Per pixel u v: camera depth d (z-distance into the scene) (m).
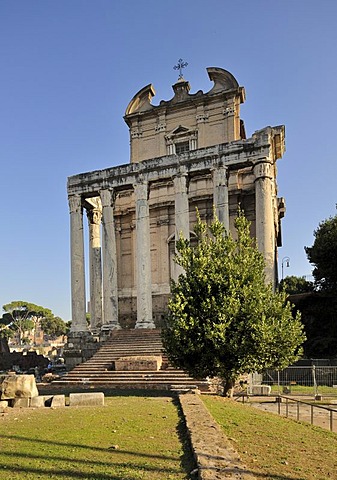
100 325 38.94
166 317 20.69
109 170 36.03
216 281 19.36
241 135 43.31
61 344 124.06
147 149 41.47
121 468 8.29
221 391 23.30
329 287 36.91
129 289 40.81
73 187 37.09
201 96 39.44
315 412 19.52
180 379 23.44
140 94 42.12
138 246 34.22
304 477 8.34
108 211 35.66
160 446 9.97
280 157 37.84
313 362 29.84
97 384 24.48
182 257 21.16
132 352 28.72
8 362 48.59
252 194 37.06
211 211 38.56
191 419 12.37
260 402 22.33
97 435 11.14
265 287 20.17
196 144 39.38
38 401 17.09
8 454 9.40
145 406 16.19
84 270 36.00
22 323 124.31
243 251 20.75
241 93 38.78
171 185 40.44
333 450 10.84
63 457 9.09
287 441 11.39
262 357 18.30
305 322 36.25
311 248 40.38
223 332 18.19
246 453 9.79
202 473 7.50
